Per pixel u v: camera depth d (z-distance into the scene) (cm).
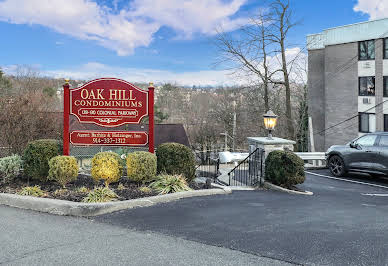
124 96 845
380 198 864
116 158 718
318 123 3012
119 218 537
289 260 370
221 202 677
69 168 689
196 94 4075
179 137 2595
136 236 448
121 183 766
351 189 1039
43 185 741
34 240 426
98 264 353
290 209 643
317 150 3017
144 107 854
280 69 2648
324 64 2934
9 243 414
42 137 1376
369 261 369
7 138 1210
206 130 3731
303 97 2992
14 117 1216
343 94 2772
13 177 763
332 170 1353
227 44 2612
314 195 875
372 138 1206
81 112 823
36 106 1362
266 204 686
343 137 2788
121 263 357
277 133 3012
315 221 545
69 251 389
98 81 834
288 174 909
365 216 598
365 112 2652
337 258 377
